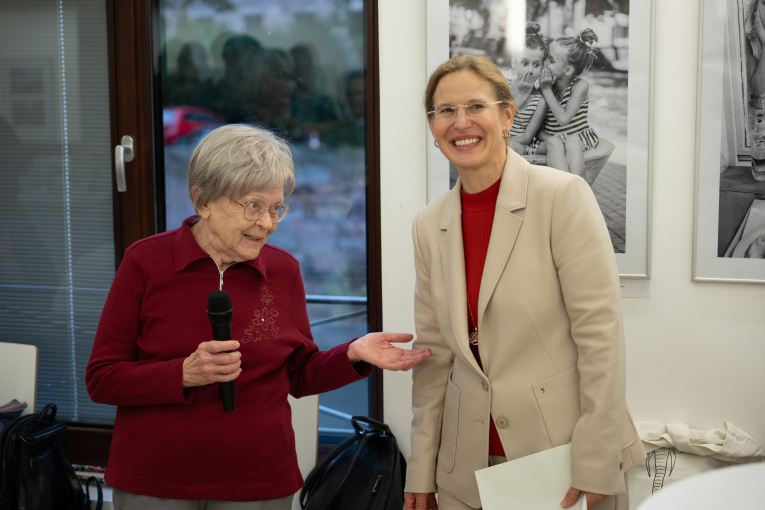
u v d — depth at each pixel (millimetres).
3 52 2980
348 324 2953
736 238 2455
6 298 3094
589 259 1531
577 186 1570
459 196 1721
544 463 1566
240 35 2902
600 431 1505
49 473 2590
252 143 1509
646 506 685
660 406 2566
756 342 2482
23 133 3012
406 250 2717
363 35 2814
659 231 2523
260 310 1599
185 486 1528
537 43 2510
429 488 1771
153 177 2939
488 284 1603
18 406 2762
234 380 1470
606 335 1516
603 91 2486
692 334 2527
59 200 3018
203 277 1569
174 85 2945
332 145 2893
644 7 2432
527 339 1590
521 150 2564
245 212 1494
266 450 1566
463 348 1631
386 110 2678
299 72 2885
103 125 2957
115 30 2883
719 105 2424
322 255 2943
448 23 2557
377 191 2762
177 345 1540
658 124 2494
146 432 1531
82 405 3082
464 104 1579
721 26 2396
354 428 2789
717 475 734
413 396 1848
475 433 1651
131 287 1573
